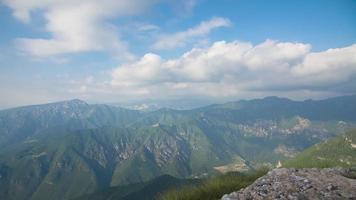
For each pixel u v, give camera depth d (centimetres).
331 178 1806
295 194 1608
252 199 1627
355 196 1570
